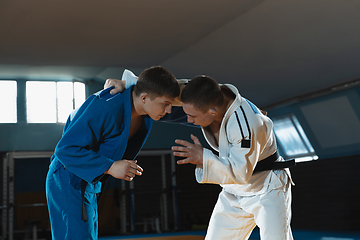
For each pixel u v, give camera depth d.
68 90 11.03
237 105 1.92
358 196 8.73
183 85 2.09
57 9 5.77
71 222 1.80
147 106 1.88
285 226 2.04
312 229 9.44
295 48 7.06
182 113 2.31
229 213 2.23
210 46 7.59
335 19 6.00
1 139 10.25
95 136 1.81
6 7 5.62
